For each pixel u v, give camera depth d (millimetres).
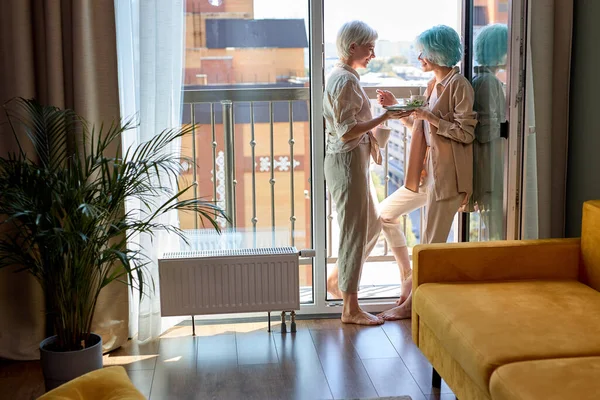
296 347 3443
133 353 3412
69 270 2830
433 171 3668
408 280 3926
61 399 2020
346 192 3617
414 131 3805
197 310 3555
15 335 3365
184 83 3852
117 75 3342
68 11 3260
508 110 3223
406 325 3730
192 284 3527
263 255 3547
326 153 3715
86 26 3246
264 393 2934
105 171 3002
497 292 2758
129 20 3436
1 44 3240
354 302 3775
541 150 3527
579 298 2672
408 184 3844
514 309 2553
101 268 3336
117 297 3447
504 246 2959
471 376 2270
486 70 3562
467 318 2482
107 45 3312
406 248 4000
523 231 3273
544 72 3469
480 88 3664
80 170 2855
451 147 3645
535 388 1923
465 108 3604
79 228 2783
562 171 3625
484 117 3617
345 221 3664
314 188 3846
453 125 3598
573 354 2174
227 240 4031
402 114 3557
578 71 3518
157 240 3535
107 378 2184
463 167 3664
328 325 3756
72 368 2818
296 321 3836
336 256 4430
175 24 3465
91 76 3287
